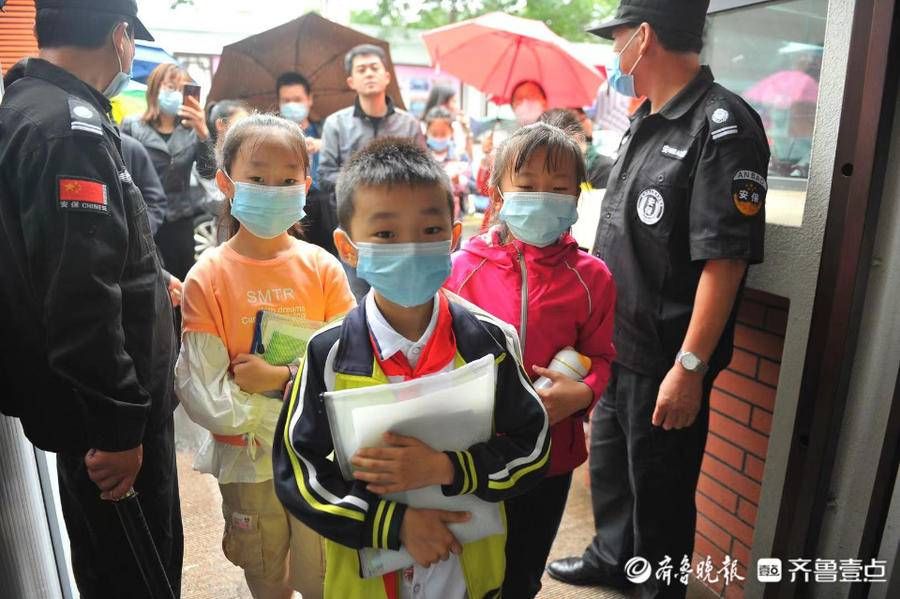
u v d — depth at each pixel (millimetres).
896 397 1350
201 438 2672
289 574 1437
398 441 854
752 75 1902
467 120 4848
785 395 1594
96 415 1055
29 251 1032
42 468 1495
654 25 1461
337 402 837
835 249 1386
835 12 1413
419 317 959
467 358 947
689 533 1620
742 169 1346
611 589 1893
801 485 1490
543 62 4172
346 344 919
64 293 1012
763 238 1375
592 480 1899
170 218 3029
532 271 1289
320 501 860
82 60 1148
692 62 1484
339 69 3764
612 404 1800
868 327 1387
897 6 1223
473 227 4207
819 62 1659
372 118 3123
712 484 1932
